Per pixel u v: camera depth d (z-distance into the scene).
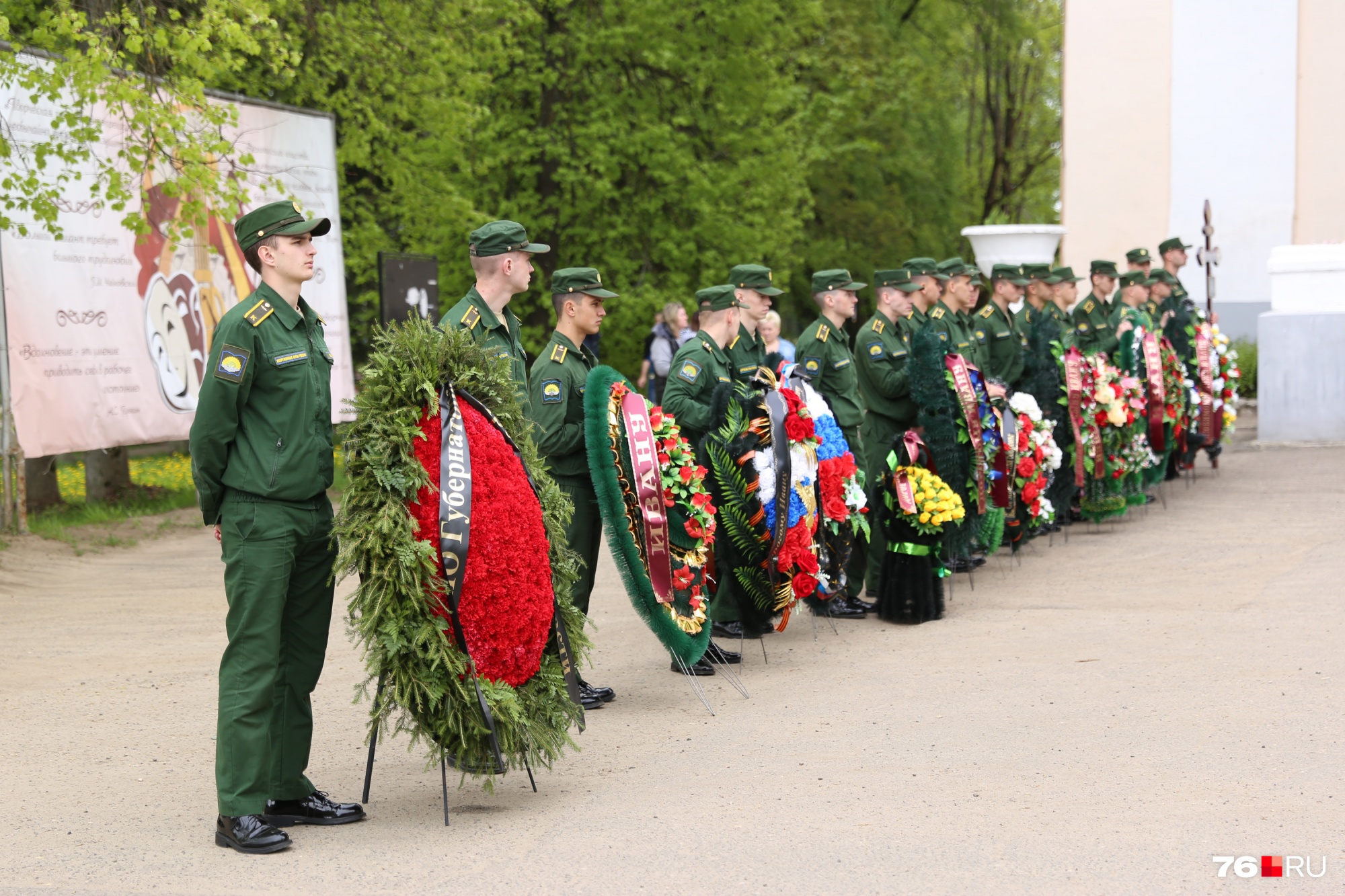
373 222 17.69
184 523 12.57
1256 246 21.58
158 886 4.04
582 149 19.94
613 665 7.07
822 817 4.51
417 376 4.60
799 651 7.21
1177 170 21.94
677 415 7.27
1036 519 9.74
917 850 4.16
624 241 21.03
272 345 4.40
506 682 4.69
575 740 5.64
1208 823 4.33
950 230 31.81
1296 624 7.22
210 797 4.96
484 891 3.94
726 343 7.57
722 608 7.25
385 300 13.97
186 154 11.04
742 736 5.60
